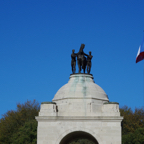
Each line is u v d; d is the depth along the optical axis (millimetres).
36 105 138125
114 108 66625
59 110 68062
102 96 69438
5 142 117438
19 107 135500
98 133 65562
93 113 66875
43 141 65688
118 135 65188
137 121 123500
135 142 109250
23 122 125875
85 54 73750
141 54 62375
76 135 73750
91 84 70375
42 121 66500
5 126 122750
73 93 68125
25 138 110625
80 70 72938
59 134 65875
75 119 66125
